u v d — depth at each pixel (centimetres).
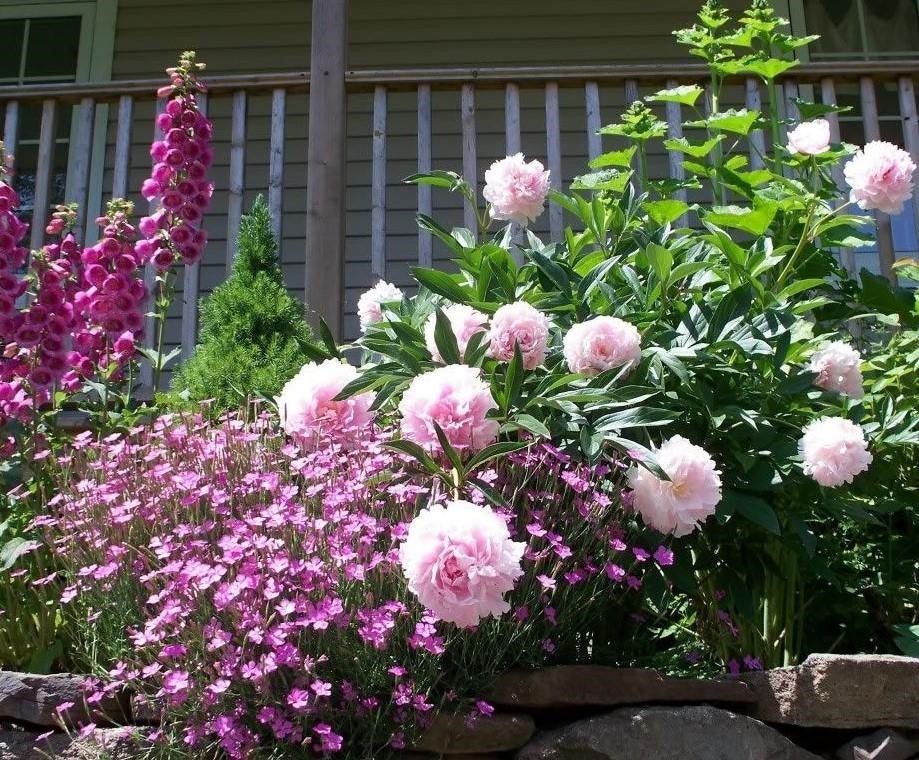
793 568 216
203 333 310
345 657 166
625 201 272
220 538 187
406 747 171
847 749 183
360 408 204
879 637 232
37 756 184
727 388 218
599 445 186
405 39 656
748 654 214
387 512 189
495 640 174
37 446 248
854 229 286
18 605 221
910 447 240
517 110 393
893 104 645
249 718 164
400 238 641
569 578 177
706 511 181
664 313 228
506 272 231
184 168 295
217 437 211
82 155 402
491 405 177
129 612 183
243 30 665
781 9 656
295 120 658
